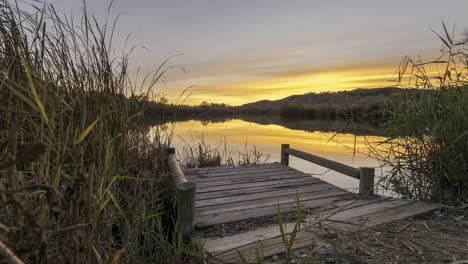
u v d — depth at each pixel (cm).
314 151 971
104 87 246
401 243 236
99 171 121
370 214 309
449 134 333
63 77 210
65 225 94
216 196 405
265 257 220
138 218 204
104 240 155
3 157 72
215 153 804
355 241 240
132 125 291
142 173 279
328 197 401
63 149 108
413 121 364
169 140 420
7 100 154
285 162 654
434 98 364
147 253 225
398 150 379
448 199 330
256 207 357
